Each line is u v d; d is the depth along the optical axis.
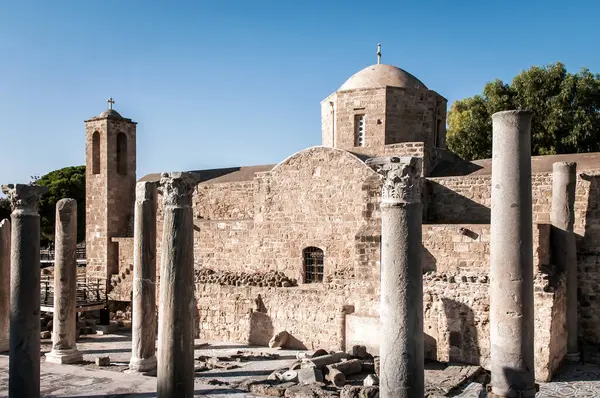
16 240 16.98
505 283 14.22
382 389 13.80
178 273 15.23
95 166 41.44
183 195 15.55
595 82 47.06
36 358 17.09
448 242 26.67
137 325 21.38
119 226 40.62
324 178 31.80
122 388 18.27
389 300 13.76
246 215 36.88
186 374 15.16
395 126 34.91
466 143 53.25
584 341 26.41
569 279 25.38
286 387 20.27
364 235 28.23
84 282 40.03
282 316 30.30
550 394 20.77
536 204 28.47
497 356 14.31
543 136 48.31
